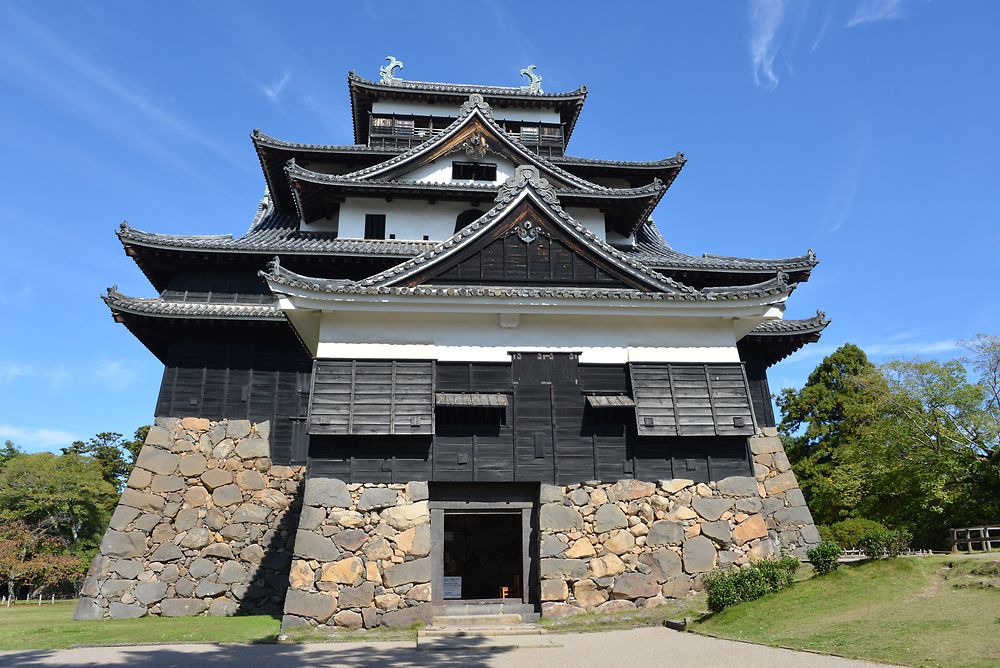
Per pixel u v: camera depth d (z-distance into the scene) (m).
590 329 17.14
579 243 17.69
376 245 24.11
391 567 14.87
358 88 31.92
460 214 25.89
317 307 15.91
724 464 16.70
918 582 12.72
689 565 15.74
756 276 24.06
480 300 16.14
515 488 16.11
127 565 19.75
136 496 20.31
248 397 21.66
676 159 29.16
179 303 22.08
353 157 28.23
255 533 20.69
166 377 21.42
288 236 25.81
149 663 11.49
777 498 21.61
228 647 13.20
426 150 26.02
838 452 37.12
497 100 32.78
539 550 15.54
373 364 16.08
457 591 18.69
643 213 26.19
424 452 15.77
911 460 27.25
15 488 45.12
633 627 14.27
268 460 21.30
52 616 21.42
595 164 28.95
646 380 16.80
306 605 14.38
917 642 9.45
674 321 17.38
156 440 20.83
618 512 15.91
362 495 15.27
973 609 10.66
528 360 16.70
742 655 10.26
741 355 23.03
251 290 23.12
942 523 27.08
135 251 22.36
